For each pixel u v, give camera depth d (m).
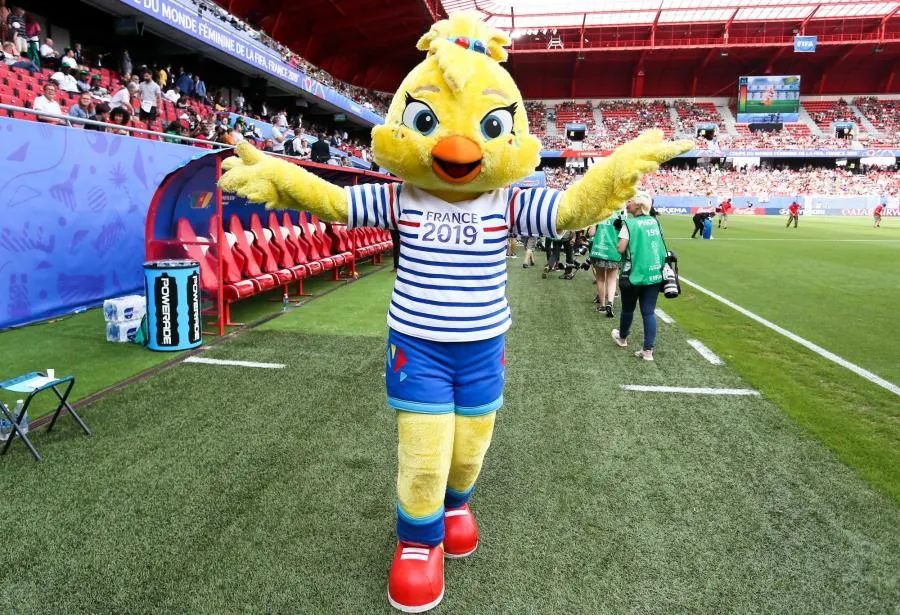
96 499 3.20
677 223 34.12
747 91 54.12
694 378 5.53
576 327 7.64
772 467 3.73
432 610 2.43
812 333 7.38
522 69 58.28
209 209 6.98
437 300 2.32
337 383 5.17
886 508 3.25
